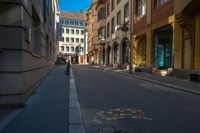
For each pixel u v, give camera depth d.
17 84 7.87
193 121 6.84
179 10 18.72
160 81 16.97
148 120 6.83
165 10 21.56
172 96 11.29
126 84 15.80
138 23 28.97
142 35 27.69
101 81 17.36
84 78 19.48
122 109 8.14
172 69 20.27
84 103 9.06
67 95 10.36
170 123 6.59
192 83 15.66
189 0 17.00
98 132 5.68
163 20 21.84
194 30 18.38
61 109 7.70
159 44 24.06
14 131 5.49
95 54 62.44
